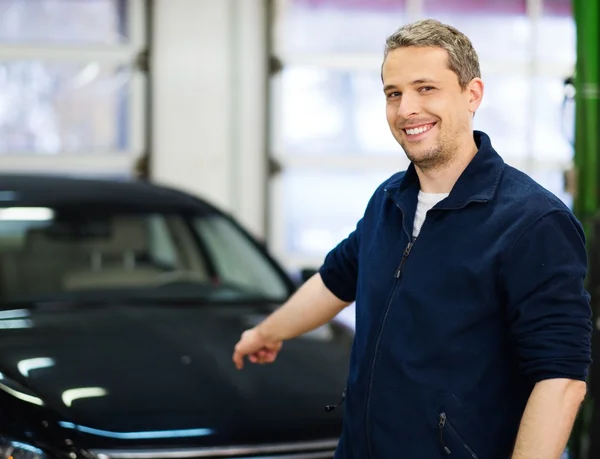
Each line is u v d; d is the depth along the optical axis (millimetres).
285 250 7703
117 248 4055
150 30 7281
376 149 7820
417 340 1903
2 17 7242
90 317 3510
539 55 7863
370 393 1960
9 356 2959
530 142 7922
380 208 2080
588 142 3125
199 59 7352
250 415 2689
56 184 4227
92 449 2508
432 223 1925
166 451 2535
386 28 7738
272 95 7500
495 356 1891
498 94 7859
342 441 2100
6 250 3906
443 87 1875
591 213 3115
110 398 2701
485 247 1861
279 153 7594
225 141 7441
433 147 1892
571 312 1816
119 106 7434
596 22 3096
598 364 3043
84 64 7340
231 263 4105
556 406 1785
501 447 1920
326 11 7637
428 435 1891
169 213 4191
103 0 7340
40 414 2572
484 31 7824
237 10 7375
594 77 3107
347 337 3471
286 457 2617
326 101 7691
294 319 2389
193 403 2715
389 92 1939
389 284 1961
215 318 3592
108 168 7379
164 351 3109
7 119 7320
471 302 1868
